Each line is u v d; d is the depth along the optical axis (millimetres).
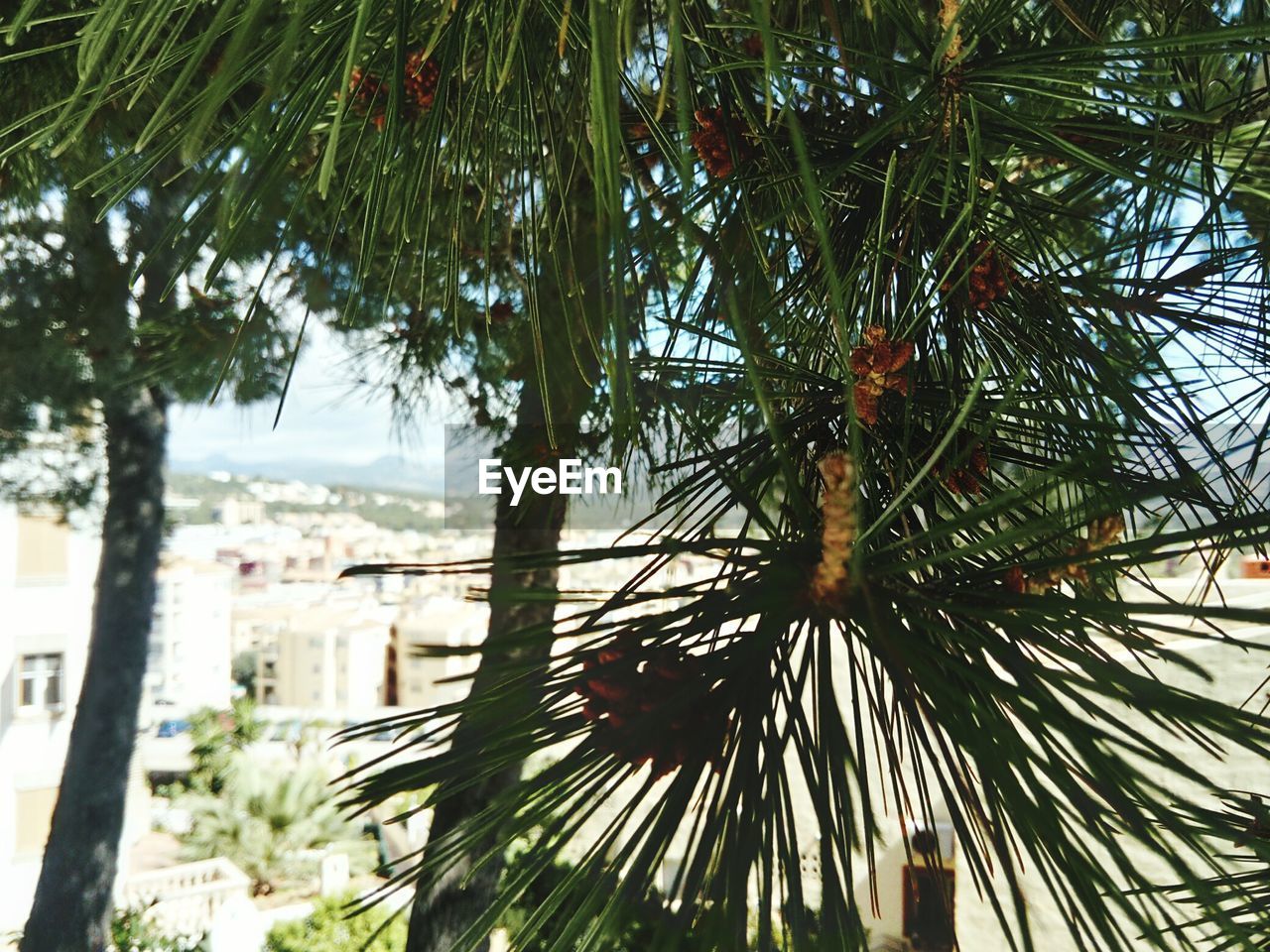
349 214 1016
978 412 621
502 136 893
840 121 750
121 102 1046
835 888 361
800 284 750
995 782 366
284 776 11602
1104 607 370
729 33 722
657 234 676
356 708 19594
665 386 667
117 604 5660
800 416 630
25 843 11336
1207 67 730
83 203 2604
